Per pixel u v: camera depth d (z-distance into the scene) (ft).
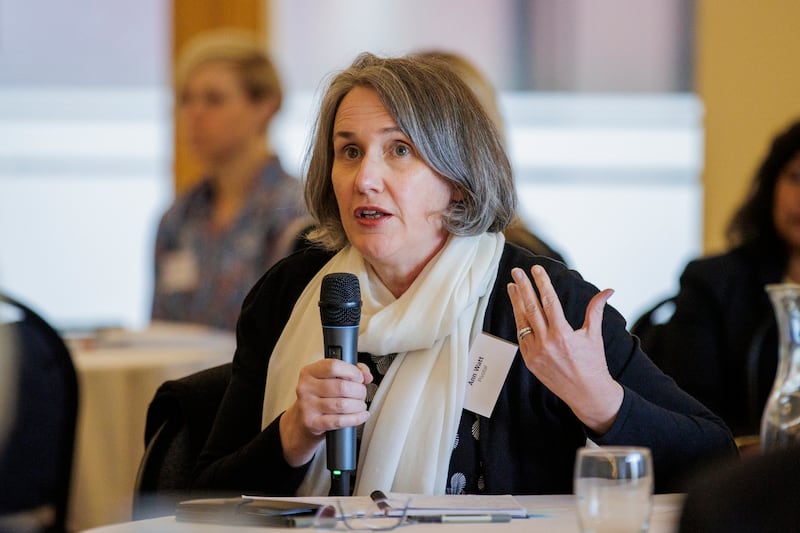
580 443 22.17
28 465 32.53
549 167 84.02
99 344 47.55
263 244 55.83
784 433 19.89
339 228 24.31
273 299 24.70
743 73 74.33
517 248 23.91
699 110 83.05
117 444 43.01
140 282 83.25
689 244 83.76
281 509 17.71
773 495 9.91
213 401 25.12
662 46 83.25
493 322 22.76
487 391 22.16
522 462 22.03
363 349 22.49
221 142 56.70
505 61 83.66
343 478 20.80
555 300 20.34
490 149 22.77
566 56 83.61
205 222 57.06
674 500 19.98
